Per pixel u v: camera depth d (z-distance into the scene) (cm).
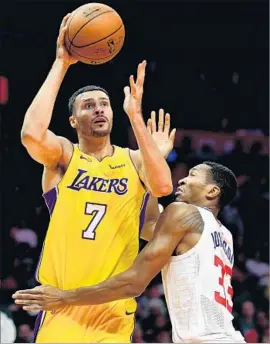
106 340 737
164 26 2533
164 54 2559
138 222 768
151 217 813
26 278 1952
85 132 771
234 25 2572
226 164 2439
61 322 741
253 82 2622
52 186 761
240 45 2608
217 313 714
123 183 763
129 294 712
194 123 2584
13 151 2261
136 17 2486
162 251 712
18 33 2306
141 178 768
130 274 712
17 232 2150
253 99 2619
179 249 725
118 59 2430
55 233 755
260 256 2238
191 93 2591
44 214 2205
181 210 727
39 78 2338
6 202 2197
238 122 2608
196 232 722
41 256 758
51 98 728
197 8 2534
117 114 2327
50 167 761
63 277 745
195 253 718
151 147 714
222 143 2545
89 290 712
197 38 2578
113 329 745
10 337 1185
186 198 777
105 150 784
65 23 748
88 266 744
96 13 737
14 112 2294
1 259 2033
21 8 2292
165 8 2505
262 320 1852
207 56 2605
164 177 716
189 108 2586
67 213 754
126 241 757
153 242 720
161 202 2192
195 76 2600
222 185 772
